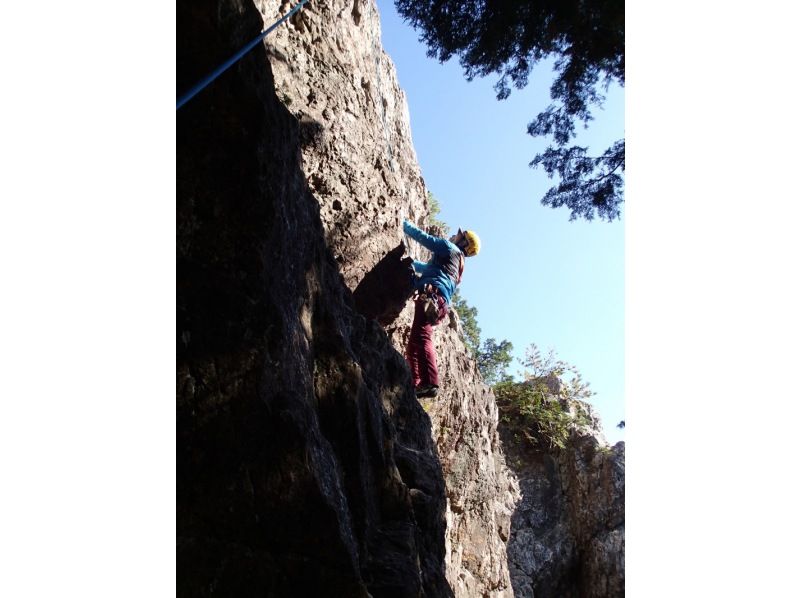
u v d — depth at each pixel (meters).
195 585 2.07
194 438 2.21
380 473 3.49
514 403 14.12
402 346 6.30
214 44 2.42
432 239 6.03
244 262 2.52
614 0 3.85
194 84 2.44
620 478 12.16
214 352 2.32
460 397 8.09
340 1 6.14
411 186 8.09
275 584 2.28
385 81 7.70
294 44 5.26
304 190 3.36
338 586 2.42
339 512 2.58
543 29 4.36
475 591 7.71
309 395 2.85
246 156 2.52
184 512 2.15
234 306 2.43
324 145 5.27
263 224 2.58
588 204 4.91
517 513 12.83
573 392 14.59
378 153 6.15
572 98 4.67
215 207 2.47
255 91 2.56
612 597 11.12
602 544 11.73
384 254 5.85
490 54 4.61
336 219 5.33
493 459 9.70
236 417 2.30
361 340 4.41
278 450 2.39
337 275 4.03
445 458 7.59
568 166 4.88
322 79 5.48
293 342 2.77
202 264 2.43
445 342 7.96
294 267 3.04
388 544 3.19
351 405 3.19
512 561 12.16
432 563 3.72
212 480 2.21
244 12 2.48
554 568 12.15
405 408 4.92
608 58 4.30
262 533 2.31
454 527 7.69
